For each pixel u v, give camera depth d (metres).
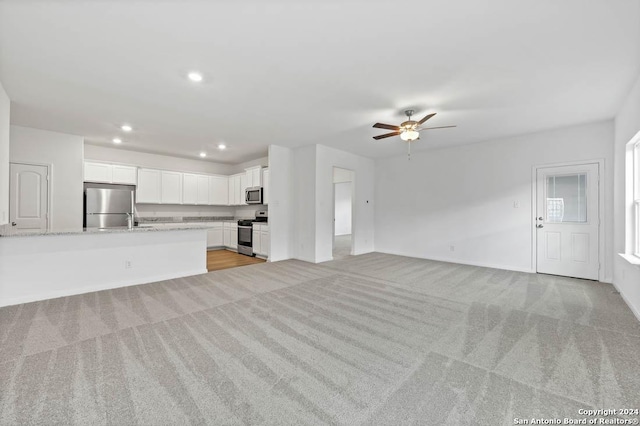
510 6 1.77
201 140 5.29
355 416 1.43
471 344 2.19
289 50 2.29
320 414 1.44
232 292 3.52
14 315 2.71
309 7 1.79
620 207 3.53
